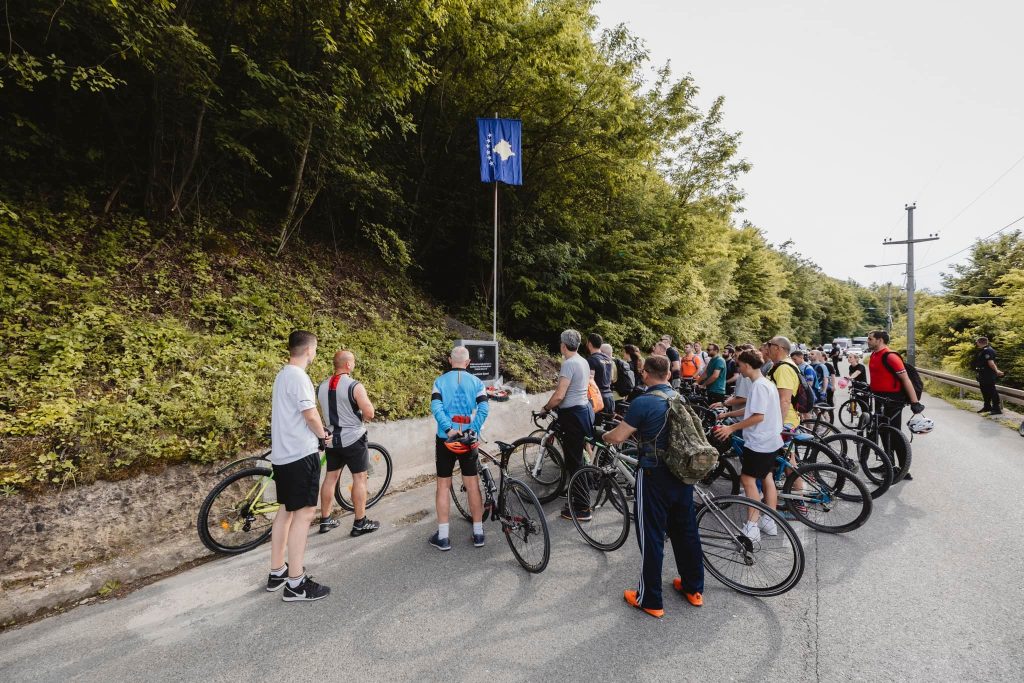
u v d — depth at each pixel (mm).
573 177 11844
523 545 3473
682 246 14547
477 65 9461
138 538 3361
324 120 7086
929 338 21766
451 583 3186
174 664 2385
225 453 4078
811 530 4055
